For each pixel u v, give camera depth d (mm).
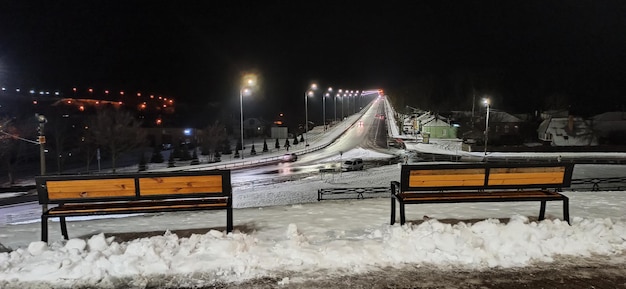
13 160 48844
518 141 58781
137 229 7605
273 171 39188
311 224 7562
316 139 70438
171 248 5910
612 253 5918
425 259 5664
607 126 60438
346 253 5707
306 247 5953
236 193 28016
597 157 44781
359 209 9148
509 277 5219
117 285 5062
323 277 5203
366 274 5281
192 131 71688
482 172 7070
